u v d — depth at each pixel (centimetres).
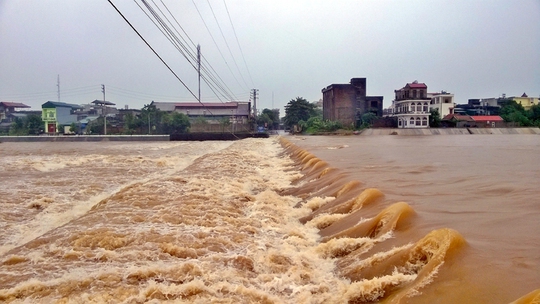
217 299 615
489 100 9431
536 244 682
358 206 1070
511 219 862
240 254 798
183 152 3875
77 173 2138
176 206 1137
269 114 11362
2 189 1580
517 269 579
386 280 630
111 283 650
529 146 3744
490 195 1159
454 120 7588
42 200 1383
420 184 1379
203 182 1530
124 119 7019
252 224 1034
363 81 7931
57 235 891
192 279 679
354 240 830
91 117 7656
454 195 1166
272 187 1686
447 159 2400
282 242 916
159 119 6819
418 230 788
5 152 3775
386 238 795
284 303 626
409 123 7344
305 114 9694
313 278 720
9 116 7606
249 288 656
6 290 621
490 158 2452
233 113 8394
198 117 7825
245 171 2053
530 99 9388
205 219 1022
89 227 942
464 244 649
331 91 8012
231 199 1300
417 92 7338
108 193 1594
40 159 2883
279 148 4406
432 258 624
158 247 816
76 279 661
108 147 4641
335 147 3834
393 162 2234
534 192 1177
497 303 504
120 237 859
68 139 5853
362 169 1867
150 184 1455
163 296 616
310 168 2014
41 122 6688
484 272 574
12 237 1033
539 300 452
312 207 1245
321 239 959
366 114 7775
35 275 682
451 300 532
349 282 697
